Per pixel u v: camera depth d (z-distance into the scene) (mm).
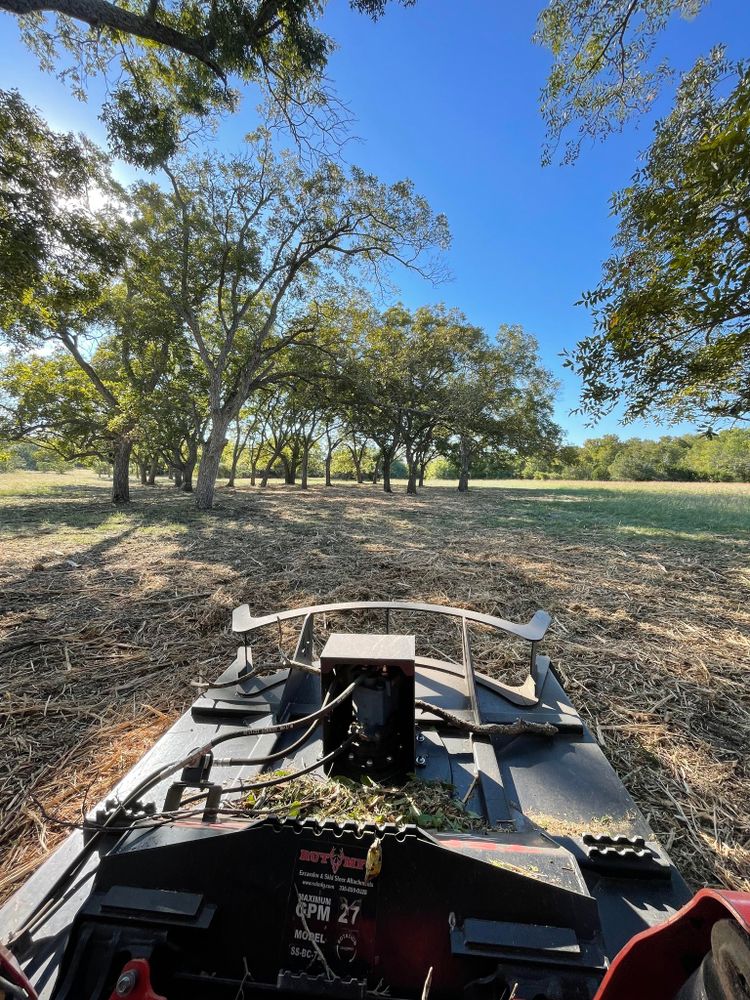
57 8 6129
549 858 1510
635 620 6320
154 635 5758
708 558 10273
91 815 1901
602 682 4496
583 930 1369
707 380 5332
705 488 40250
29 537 12719
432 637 5559
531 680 2787
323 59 8273
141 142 9461
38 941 1493
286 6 7281
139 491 32719
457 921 1421
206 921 1464
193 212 16188
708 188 3676
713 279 4008
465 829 1780
